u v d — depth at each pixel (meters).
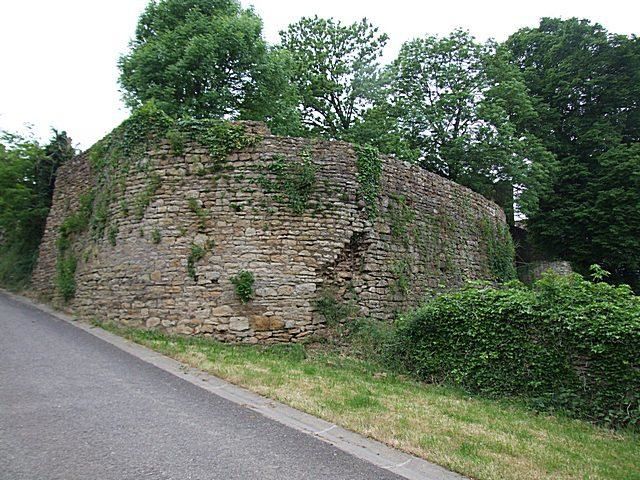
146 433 5.55
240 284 10.85
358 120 26.70
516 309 8.41
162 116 12.09
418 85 26.23
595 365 7.60
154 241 11.49
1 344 9.59
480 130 24.58
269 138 11.74
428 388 8.60
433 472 5.12
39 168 20.31
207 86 17.44
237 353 9.77
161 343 10.09
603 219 25.56
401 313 12.28
